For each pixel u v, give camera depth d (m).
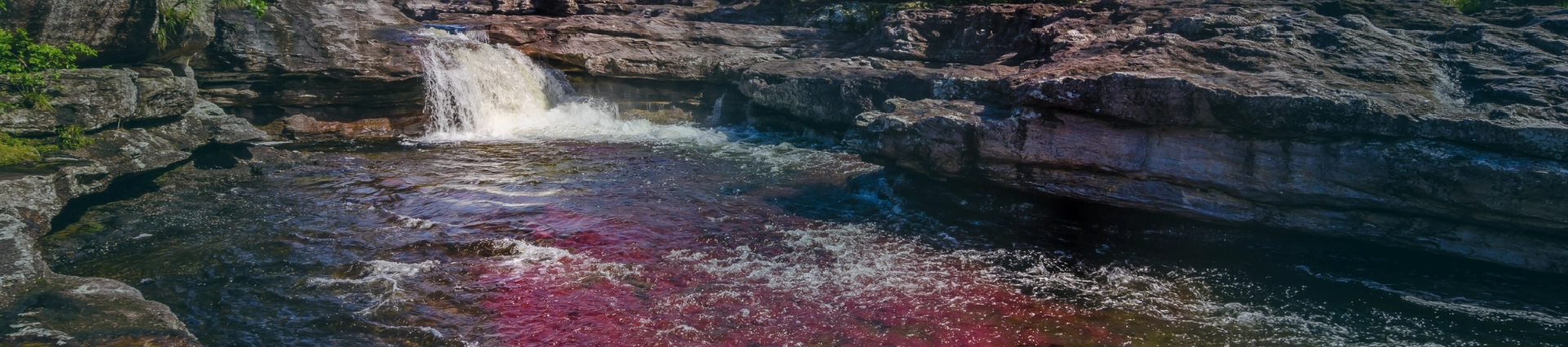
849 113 18.53
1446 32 12.59
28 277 8.21
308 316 8.55
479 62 20.72
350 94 18.97
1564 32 12.05
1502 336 8.43
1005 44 19.41
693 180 14.98
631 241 11.25
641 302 9.06
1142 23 16.39
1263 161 9.85
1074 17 18.45
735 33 23.75
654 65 22.19
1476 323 8.71
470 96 20.25
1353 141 9.35
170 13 14.02
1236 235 10.64
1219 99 9.70
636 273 9.98
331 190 13.80
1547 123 8.66
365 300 8.98
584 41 22.66
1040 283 9.83
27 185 9.86
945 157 11.77
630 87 22.48
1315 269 10.23
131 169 12.12
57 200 10.33
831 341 8.16
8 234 8.80
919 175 12.67
